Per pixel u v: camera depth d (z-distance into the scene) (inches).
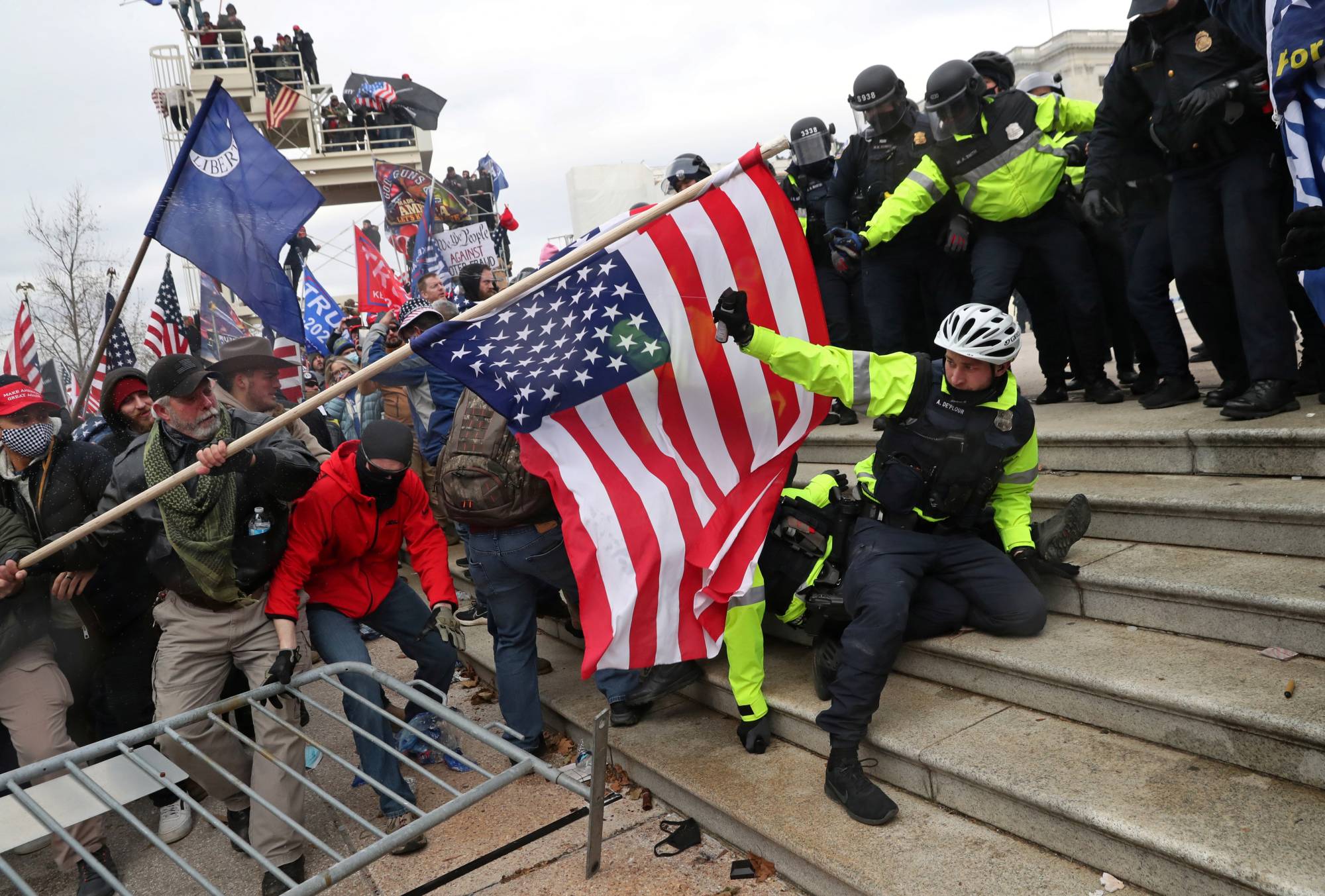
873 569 124.6
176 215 150.5
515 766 97.7
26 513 138.3
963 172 174.1
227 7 616.1
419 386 229.0
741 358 136.9
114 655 156.5
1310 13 114.8
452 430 147.0
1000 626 127.5
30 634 138.4
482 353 132.0
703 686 157.3
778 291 135.3
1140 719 108.7
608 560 131.7
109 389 161.0
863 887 101.7
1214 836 89.3
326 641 143.1
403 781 146.7
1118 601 126.5
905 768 119.1
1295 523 120.3
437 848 136.8
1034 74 219.1
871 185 199.0
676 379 137.5
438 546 152.3
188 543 127.0
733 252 134.0
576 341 135.6
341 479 140.7
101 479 142.2
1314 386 156.6
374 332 232.8
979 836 107.7
